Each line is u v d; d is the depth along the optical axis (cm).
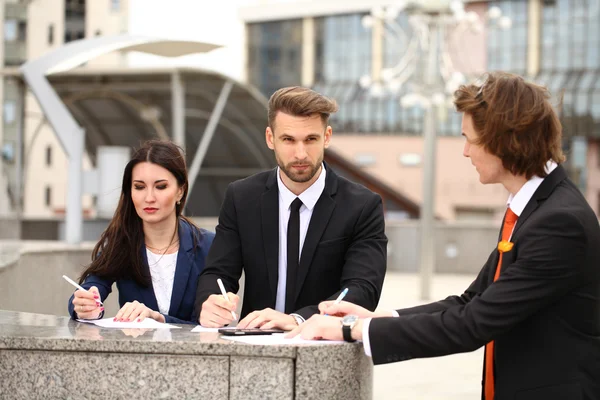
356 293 325
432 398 687
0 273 587
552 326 263
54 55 980
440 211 5100
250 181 363
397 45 5262
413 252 1983
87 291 333
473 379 776
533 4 5153
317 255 345
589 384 261
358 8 5356
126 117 2138
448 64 1584
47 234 1673
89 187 1072
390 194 3853
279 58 5556
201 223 1694
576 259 258
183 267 385
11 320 329
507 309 261
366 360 292
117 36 884
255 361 268
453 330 266
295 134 319
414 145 5241
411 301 1384
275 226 351
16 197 1562
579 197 267
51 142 4297
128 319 330
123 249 380
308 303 347
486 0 5216
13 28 3003
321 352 268
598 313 266
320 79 5488
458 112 280
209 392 270
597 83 4991
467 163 5084
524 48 5125
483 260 1939
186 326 323
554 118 266
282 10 5531
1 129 2923
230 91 2033
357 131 5319
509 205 277
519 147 264
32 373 279
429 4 1520
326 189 350
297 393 266
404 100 1516
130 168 374
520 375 266
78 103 2061
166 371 272
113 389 274
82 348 275
